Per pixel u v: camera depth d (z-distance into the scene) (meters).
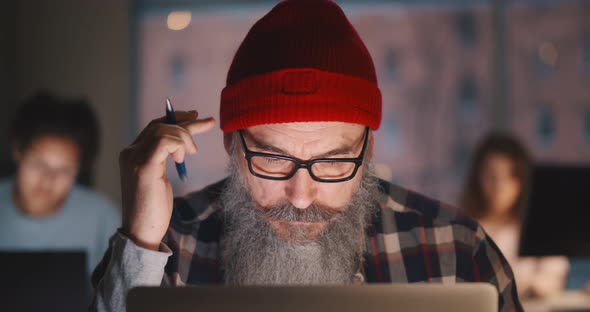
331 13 1.06
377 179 1.18
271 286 0.78
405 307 0.77
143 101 4.20
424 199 1.22
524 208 2.61
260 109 0.98
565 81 4.09
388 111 4.14
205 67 4.18
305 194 0.99
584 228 2.40
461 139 4.15
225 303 0.77
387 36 4.11
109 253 1.04
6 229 2.18
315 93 0.97
